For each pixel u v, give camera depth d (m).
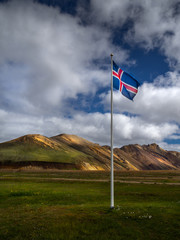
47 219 11.78
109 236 9.34
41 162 175.50
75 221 11.28
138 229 10.21
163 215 12.53
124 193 29.25
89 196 25.67
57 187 36.81
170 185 42.16
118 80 16.16
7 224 11.06
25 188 34.25
